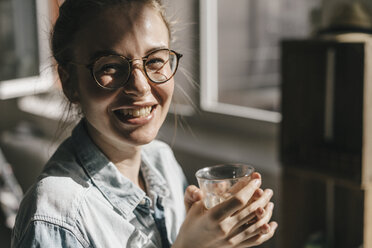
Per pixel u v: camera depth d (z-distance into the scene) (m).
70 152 0.88
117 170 0.88
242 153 2.19
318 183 1.84
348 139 1.69
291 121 1.71
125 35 0.77
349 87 1.68
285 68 1.66
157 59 0.81
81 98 0.82
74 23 0.80
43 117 3.25
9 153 3.40
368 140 1.49
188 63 2.53
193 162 2.31
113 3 0.77
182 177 1.12
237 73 2.38
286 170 1.72
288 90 1.68
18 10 3.02
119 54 0.77
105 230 0.83
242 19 2.33
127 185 0.89
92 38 0.77
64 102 0.93
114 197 0.87
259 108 2.31
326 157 1.68
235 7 2.35
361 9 1.63
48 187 0.80
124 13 0.77
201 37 2.48
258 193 0.80
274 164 2.04
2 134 3.48
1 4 3.04
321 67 1.73
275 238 2.03
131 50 0.78
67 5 0.82
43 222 0.76
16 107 3.51
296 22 2.08
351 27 1.63
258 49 2.28
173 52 0.85
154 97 0.82
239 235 0.80
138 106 0.79
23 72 3.06
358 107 1.48
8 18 3.07
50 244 0.76
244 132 2.37
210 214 0.77
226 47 2.43
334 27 1.67
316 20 1.83
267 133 2.24
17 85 3.03
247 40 2.32
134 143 0.82
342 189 1.85
